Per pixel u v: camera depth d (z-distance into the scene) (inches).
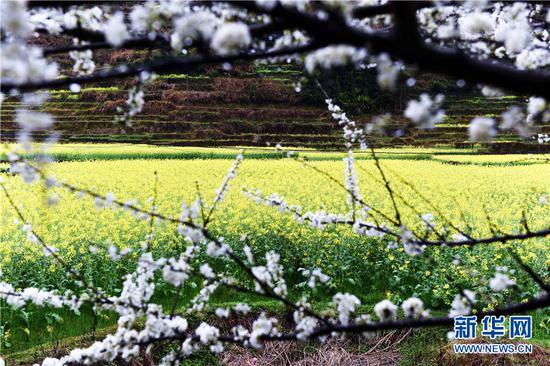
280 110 2043.6
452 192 557.3
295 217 99.7
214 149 1229.1
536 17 65.1
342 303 70.9
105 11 45.6
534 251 292.4
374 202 470.0
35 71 37.4
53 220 379.6
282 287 74.8
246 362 199.5
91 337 199.0
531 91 31.0
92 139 1651.1
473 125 41.5
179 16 42.0
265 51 39.4
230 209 402.3
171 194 513.7
